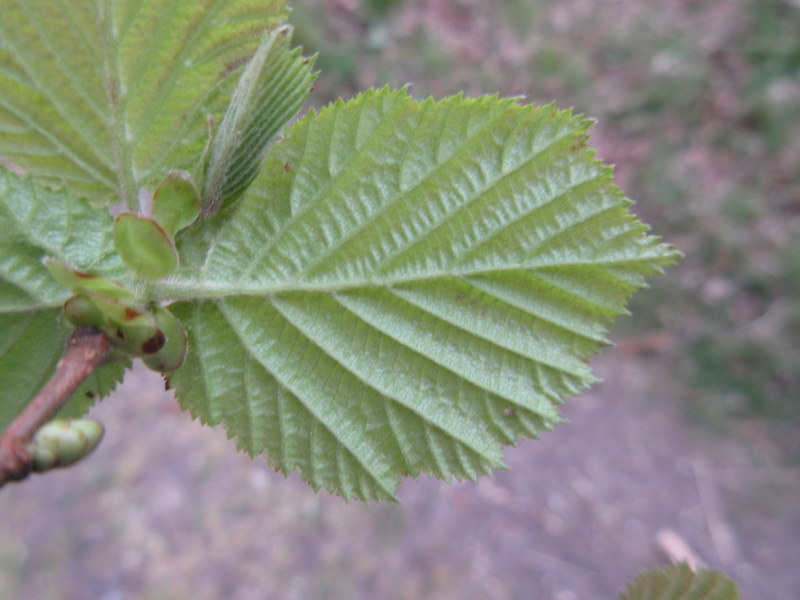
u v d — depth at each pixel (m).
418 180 0.07
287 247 0.07
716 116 0.35
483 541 0.28
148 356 0.05
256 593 0.25
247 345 0.07
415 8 0.36
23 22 0.06
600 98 0.36
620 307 0.07
